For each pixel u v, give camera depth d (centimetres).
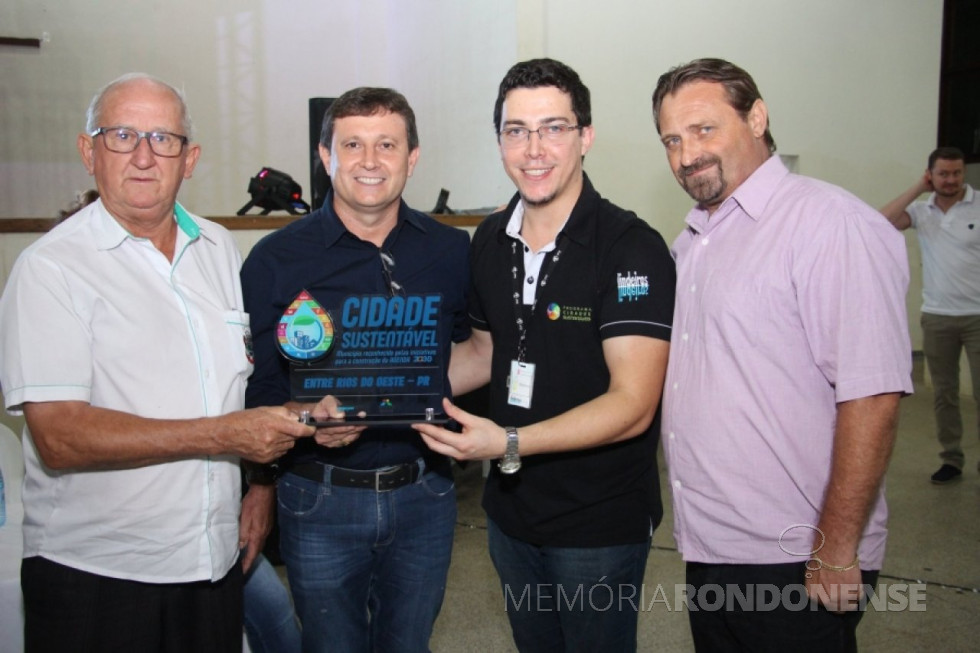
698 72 159
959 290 428
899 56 646
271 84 673
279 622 207
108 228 150
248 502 189
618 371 159
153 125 148
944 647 266
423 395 166
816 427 150
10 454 236
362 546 179
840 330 142
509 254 177
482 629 288
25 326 139
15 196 613
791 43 606
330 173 175
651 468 174
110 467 145
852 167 646
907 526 374
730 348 152
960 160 429
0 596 190
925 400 616
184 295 155
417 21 624
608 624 169
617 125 542
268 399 183
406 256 181
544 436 150
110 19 627
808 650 153
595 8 523
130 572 148
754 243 152
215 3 653
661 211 564
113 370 146
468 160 556
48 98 615
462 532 381
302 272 176
